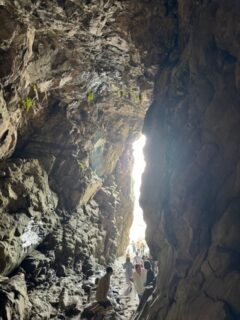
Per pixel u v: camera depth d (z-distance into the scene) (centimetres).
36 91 1202
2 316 733
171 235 643
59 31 946
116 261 1939
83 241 1453
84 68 1189
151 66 952
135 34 869
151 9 769
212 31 585
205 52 594
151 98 1345
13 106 1034
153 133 784
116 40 943
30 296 973
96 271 1465
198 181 566
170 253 664
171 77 746
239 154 501
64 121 1444
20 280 927
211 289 463
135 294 1288
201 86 603
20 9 835
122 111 1681
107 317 941
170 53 830
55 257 1274
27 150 1370
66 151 1475
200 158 567
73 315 984
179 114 670
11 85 980
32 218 1162
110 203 1916
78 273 1367
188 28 700
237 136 513
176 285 591
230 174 516
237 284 423
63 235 1359
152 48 876
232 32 527
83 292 1182
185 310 501
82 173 1556
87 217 1658
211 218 531
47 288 1098
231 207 482
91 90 1391
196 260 535
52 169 1441
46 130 1415
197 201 555
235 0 525
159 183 721
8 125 1049
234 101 530
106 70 1191
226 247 470
